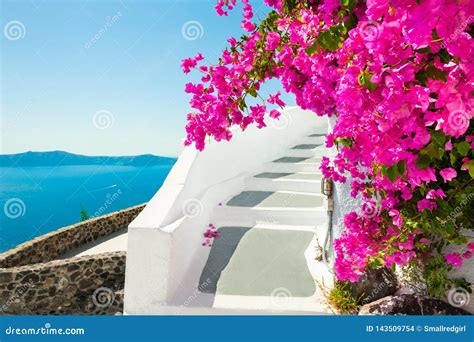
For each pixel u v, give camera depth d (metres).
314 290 4.23
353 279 3.13
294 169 8.76
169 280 4.00
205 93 2.41
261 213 6.51
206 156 7.02
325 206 4.73
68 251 9.20
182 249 4.53
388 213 3.10
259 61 2.48
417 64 1.27
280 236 5.88
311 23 2.13
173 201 4.83
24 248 7.55
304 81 2.63
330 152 4.35
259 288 4.36
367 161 1.88
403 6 1.13
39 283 5.86
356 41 1.38
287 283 4.45
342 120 1.85
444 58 1.25
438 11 1.08
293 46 2.47
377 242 3.10
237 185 7.91
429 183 2.77
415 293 3.52
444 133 1.35
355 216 3.26
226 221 6.54
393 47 1.20
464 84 1.23
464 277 3.29
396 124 1.44
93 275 6.02
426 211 2.77
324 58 2.20
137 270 4.01
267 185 7.94
